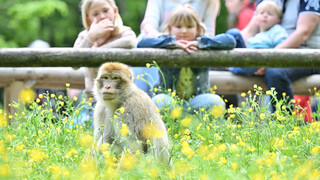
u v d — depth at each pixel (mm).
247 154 8961
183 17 12250
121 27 12461
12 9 27297
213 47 12078
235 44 12125
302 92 13477
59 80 13969
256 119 10180
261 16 13398
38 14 26953
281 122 10195
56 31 32031
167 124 10617
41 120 10148
